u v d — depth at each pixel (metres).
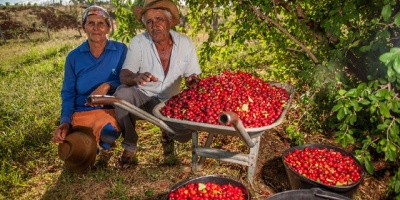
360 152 3.19
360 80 3.93
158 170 3.90
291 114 5.12
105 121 3.68
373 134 3.52
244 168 3.85
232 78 3.52
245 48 5.30
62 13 52.03
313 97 4.20
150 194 3.45
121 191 3.50
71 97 3.86
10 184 3.82
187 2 4.55
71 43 22.16
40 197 3.56
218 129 2.80
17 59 15.96
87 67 3.83
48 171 4.08
